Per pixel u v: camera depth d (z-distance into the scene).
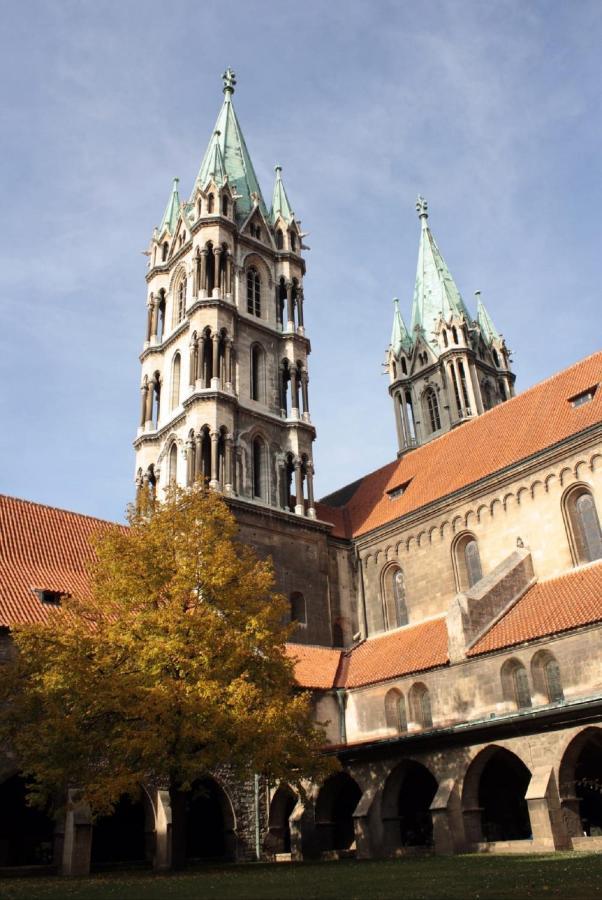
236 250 66.94
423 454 64.19
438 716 42.59
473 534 51.84
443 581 52.78
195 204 69.06
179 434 60.88
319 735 37.00
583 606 39.09
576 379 54.12
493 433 57.19
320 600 57.38
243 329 64.19
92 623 39.69
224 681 33.94
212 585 36.19
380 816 40.47
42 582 43.91
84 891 23.66
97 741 31.83
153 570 36.12
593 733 33.38
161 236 72.19
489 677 40.38
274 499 59.81
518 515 49.31
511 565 46.44
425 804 45.81
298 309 69.25
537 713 34.28
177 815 33.72
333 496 71.88
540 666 38.69
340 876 26.39
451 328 90.31
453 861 30.72
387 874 26.17
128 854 43.38
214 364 59.97
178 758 31.48
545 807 32.75
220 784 43.41
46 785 31.56
